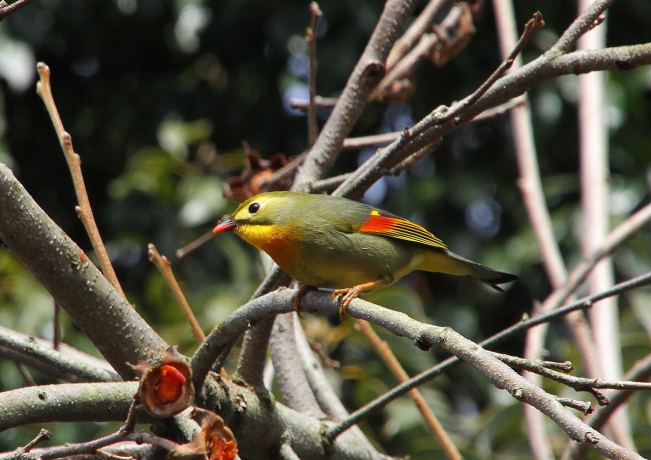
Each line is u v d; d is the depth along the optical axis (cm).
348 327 1051
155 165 1455
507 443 1047
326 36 1555
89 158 1706
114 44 1727
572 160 1589
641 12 1588
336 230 710
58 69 1717
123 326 545
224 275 1485
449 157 1616
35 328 1238
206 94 1681
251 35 1672
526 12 1569
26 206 504
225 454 409
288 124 1661
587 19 525
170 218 1468
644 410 982
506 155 1591
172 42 1730
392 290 1051
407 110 1611
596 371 768
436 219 1569
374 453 674
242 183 881
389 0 726
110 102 1705
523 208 1534
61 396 466
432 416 731
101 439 416
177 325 1291
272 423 589
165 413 409
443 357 1471
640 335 1003
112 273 578
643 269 1382
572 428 351
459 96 1574
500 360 400
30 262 515
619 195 1471
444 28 912
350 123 729
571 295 791
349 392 1402
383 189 1603
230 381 589
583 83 982
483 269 789
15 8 478
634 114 1498
